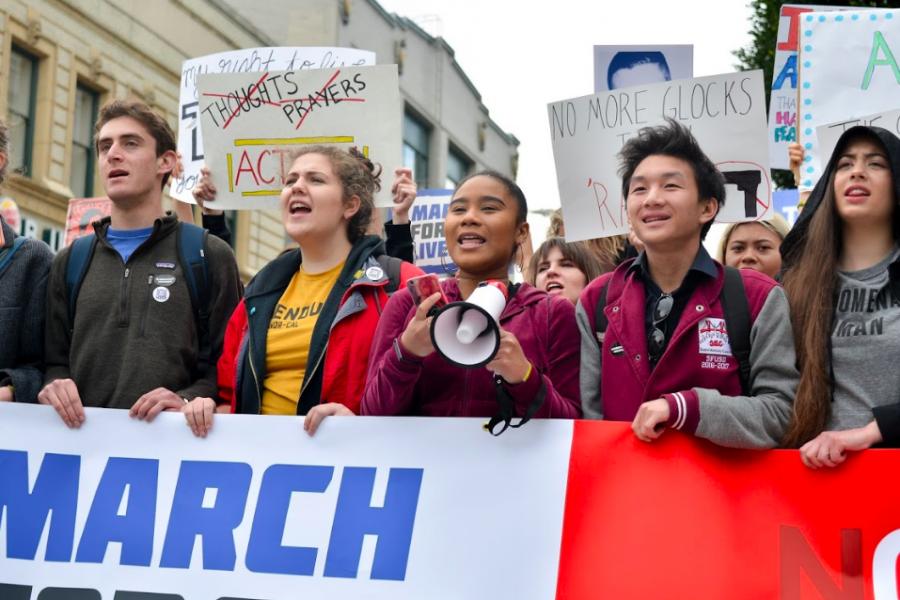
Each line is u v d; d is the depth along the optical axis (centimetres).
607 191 406
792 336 310
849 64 453
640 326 318
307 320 355
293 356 352
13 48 1630
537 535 302
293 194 365
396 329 328
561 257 476
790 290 319
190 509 328
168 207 1695
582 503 302
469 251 339
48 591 329
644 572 293
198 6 2000
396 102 417
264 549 318
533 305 333
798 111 456
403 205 420
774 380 303
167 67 1931
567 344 328
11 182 431
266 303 363
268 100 423
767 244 461
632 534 297
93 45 1762
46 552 333
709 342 309
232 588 317
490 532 305
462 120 2770
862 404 300
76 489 338
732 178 394
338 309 350
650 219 321
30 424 347
